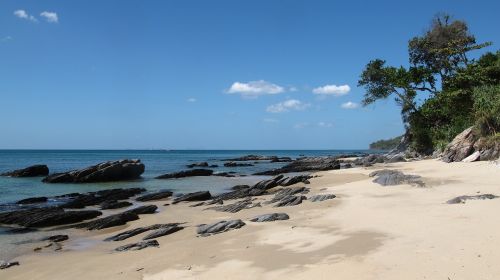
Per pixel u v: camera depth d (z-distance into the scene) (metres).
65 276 11.15
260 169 62.69
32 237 17.14
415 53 55.53
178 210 22.09
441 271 8.16
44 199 29.08
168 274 10.18
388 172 28.95
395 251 9.81
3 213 21.19
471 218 12.27
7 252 14.56
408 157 51.03
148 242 14.06
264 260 10.43
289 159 101.19
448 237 10.43
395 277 8.12
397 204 16.36
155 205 23.98
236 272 9.74
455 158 33.75
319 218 15.28
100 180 43.06
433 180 22.42
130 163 45.72
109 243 15.41
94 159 118.56
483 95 36.19
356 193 20.78
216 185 36.81
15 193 34.16
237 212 19.36
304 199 20.33
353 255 9.92
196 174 47.16
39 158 126.44
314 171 45.47
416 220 12.86
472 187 19.11
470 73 45.88
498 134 30.72
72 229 18.73
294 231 13.38
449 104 46.72
